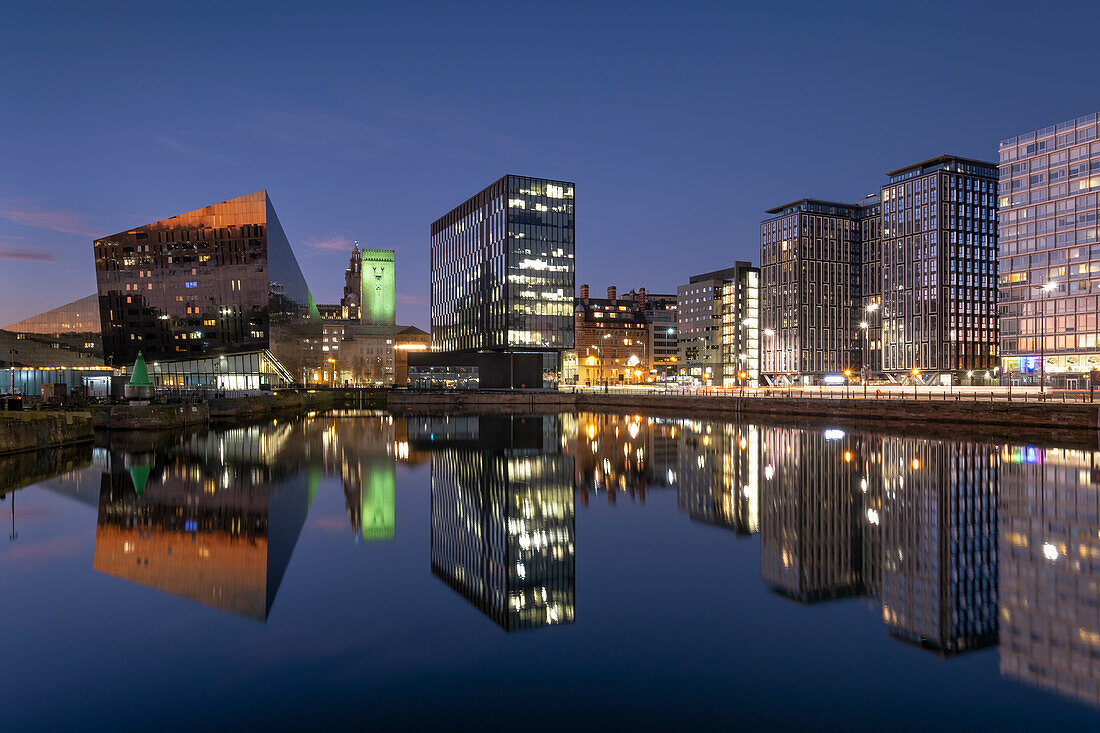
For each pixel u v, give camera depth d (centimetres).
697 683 1211
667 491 3266
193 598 1688
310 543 2258
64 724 1060
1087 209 12144
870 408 6912
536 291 14488
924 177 17188
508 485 3497
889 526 2400
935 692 1164
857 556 2031
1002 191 13562
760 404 8244
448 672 1268
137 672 1253
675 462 4303
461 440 5944
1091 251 12056
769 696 1153
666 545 2225
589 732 1036
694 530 2438
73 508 2783
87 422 5247
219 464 4166
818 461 4141
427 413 10438
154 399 7181
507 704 1133
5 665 1278
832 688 1185
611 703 1137
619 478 3703
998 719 1069
